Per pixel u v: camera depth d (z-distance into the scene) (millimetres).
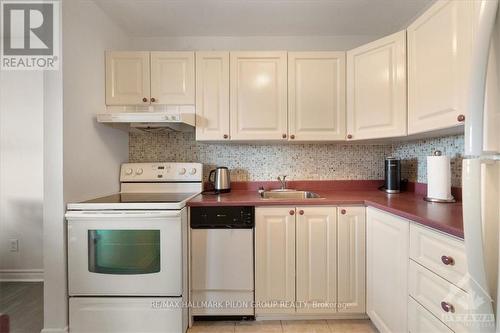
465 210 582
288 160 2186
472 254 571
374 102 1671
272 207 1610
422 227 1098
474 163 560
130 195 1845
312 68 1839
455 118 1158
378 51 1645
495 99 546
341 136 1841
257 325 1637
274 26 2027
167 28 2053
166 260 1430
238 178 2184
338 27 2041
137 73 1854
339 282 1617
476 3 570
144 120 1643
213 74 1850
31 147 2273
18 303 1925
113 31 1932
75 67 1479
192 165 2045
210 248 1610
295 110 1848
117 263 1432
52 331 1394
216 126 1858
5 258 2279
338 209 1610
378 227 1461
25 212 2277
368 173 2186
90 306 1427
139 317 1437
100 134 1737
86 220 1396
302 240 1611
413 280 1157
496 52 542
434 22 1274
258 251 1608
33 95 2258
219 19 1925
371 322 1657
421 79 1379
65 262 1406
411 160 2002
